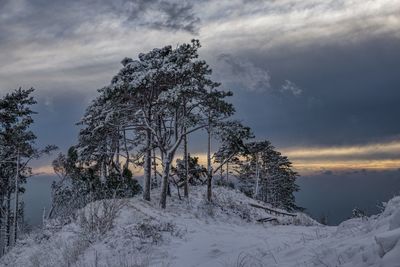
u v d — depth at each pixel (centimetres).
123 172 3372
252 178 6738
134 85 3009
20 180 3872
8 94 3744
